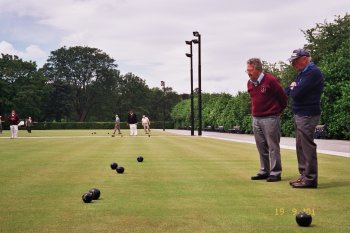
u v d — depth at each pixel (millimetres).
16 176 8430
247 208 5324
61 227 4438
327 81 26969
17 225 4523
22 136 32625
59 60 87188
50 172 9078
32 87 77375
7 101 73188
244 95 40156
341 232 4172
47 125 73375
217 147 17531
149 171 9242
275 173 7754
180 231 4254
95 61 88062
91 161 11555
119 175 8570
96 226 4473
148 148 16953
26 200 5906
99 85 87938
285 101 7852
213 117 51938
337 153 14031
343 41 30000
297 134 7207
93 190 5961
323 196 6152
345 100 24594
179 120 74875
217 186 7129
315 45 31281
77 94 89062
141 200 5879
